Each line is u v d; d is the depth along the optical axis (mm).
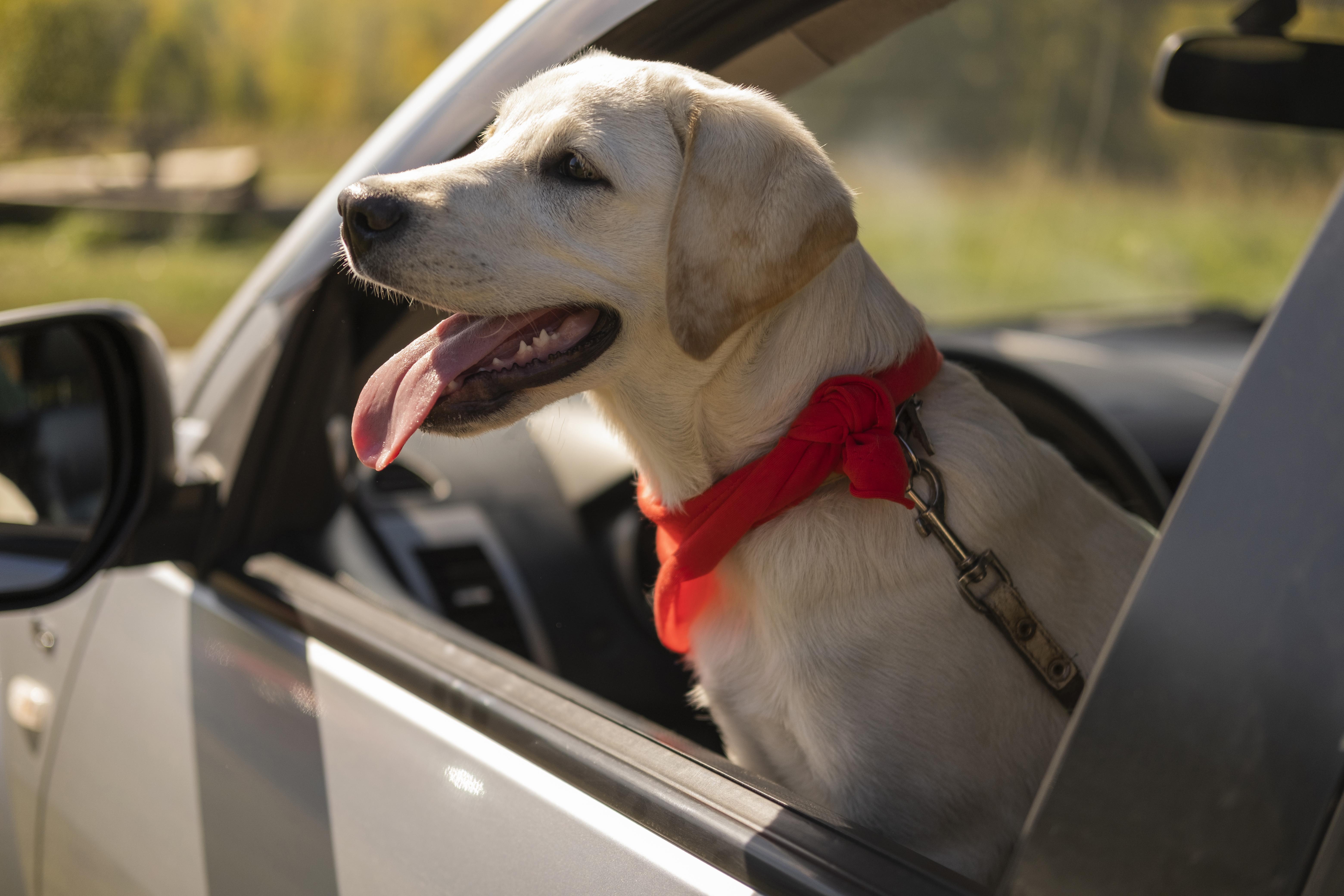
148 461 1694
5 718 2100
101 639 1886
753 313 1479
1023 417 2768
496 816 1210
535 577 2379
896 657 1419
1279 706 706
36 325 1611
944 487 1460
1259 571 727
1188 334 4145
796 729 1495
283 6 17641
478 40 1869
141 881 1638
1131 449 2750
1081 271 9055
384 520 2314
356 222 1599
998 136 11531
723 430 1594
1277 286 7418
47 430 1703
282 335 1777
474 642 1509
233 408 1828
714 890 1018
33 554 1666
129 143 16469
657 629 1663
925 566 1428
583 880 1102
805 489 1447
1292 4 2432
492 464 2506
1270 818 699
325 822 1367
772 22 1668
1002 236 10344
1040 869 794
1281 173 6945
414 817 1282
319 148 17422
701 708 1845
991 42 11227
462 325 1664
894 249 10922
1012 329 4223
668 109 1641
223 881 1483
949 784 1418
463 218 1603
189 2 17281
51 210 14570
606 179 1625
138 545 1707
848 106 12344
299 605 1605
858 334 1539
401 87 17938
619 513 2516
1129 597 787
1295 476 725
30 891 1993
